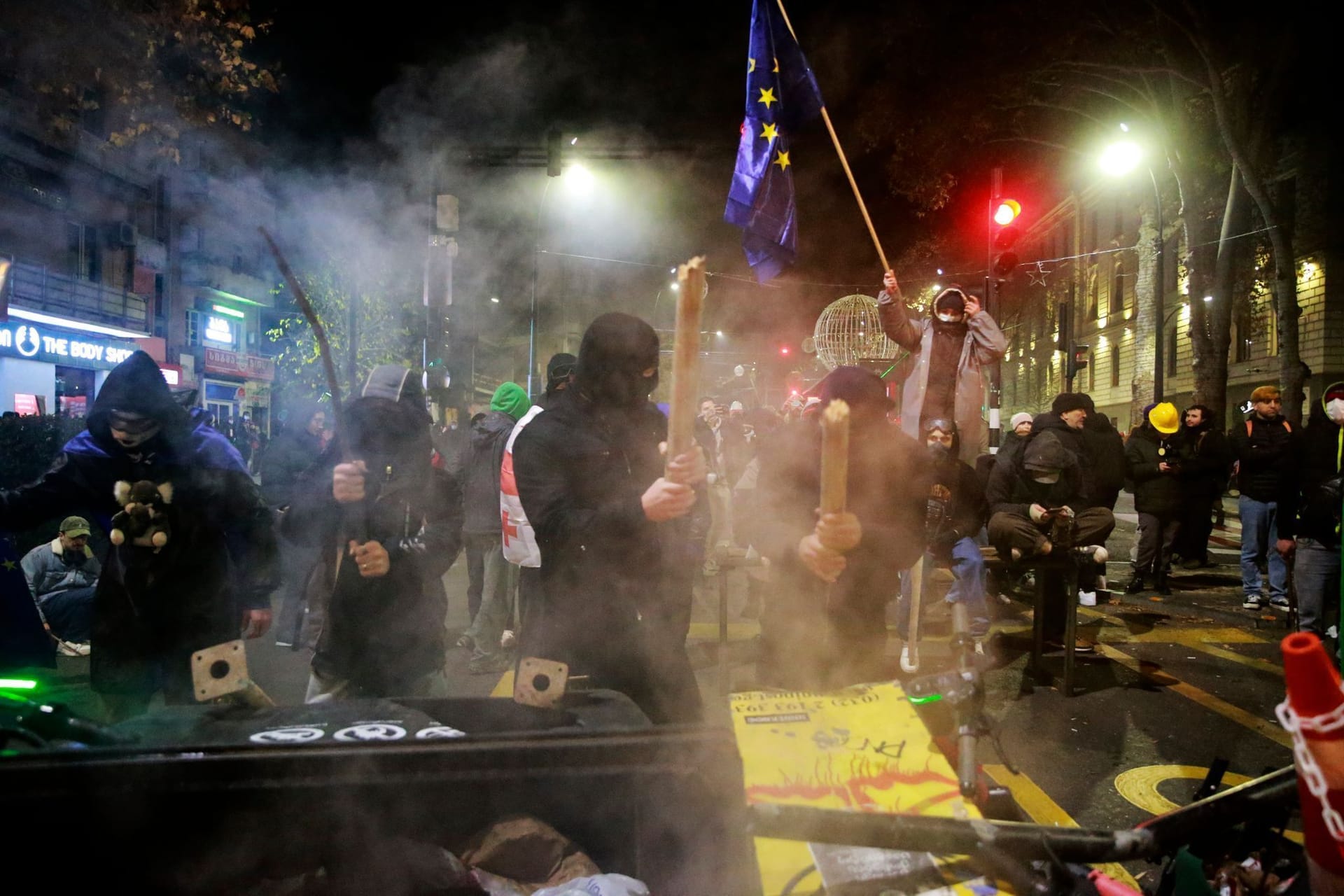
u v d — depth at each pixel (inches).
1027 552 207.0
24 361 820.6
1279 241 655.1
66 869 60.8
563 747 66.6
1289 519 267.1
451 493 118.0
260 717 78.4
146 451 116.0
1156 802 148.0
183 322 1091.3
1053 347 1910.7
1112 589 358.0
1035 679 220.5
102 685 113.5
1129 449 347.6
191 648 116.8
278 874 64.9
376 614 111.7
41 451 346.3
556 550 98.9
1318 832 50.8
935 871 65.0
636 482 102.0
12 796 59.6
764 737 68.1
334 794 64.0
